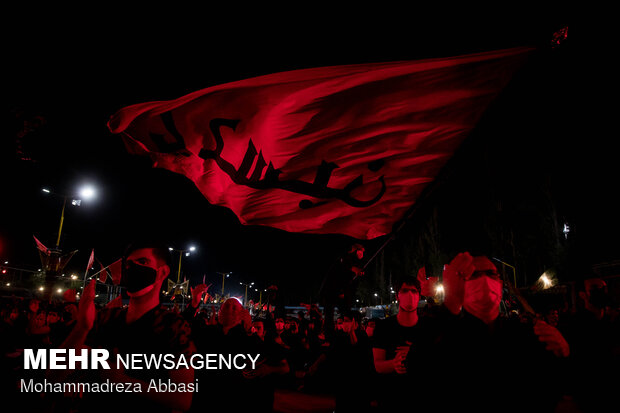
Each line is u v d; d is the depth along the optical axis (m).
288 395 7.97
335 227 4.85
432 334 2.39
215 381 4.25
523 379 2.14
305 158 3.97
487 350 2.22
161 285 2.35
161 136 3.96
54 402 2.28
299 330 10.31
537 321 2.23
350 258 5.31
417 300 3.76
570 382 2.22
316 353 10.21
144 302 2.30
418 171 3.90
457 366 2.23
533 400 2.11
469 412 2.15
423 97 3.29
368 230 4.92
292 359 8.77
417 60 2.88
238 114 3.83
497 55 2.42
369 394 4.54
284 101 3.72
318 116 3.70
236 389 4.34
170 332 2.22
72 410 2.21
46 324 9.37
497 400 2.13
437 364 2.29
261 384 4.51
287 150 3.99
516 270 29.72
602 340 5.23
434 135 3.52
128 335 2.21
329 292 5.42
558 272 26.06
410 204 4.42
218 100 3.75
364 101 3.56
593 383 4.86
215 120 3.87
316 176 4.07
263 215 4.63
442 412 2.23
